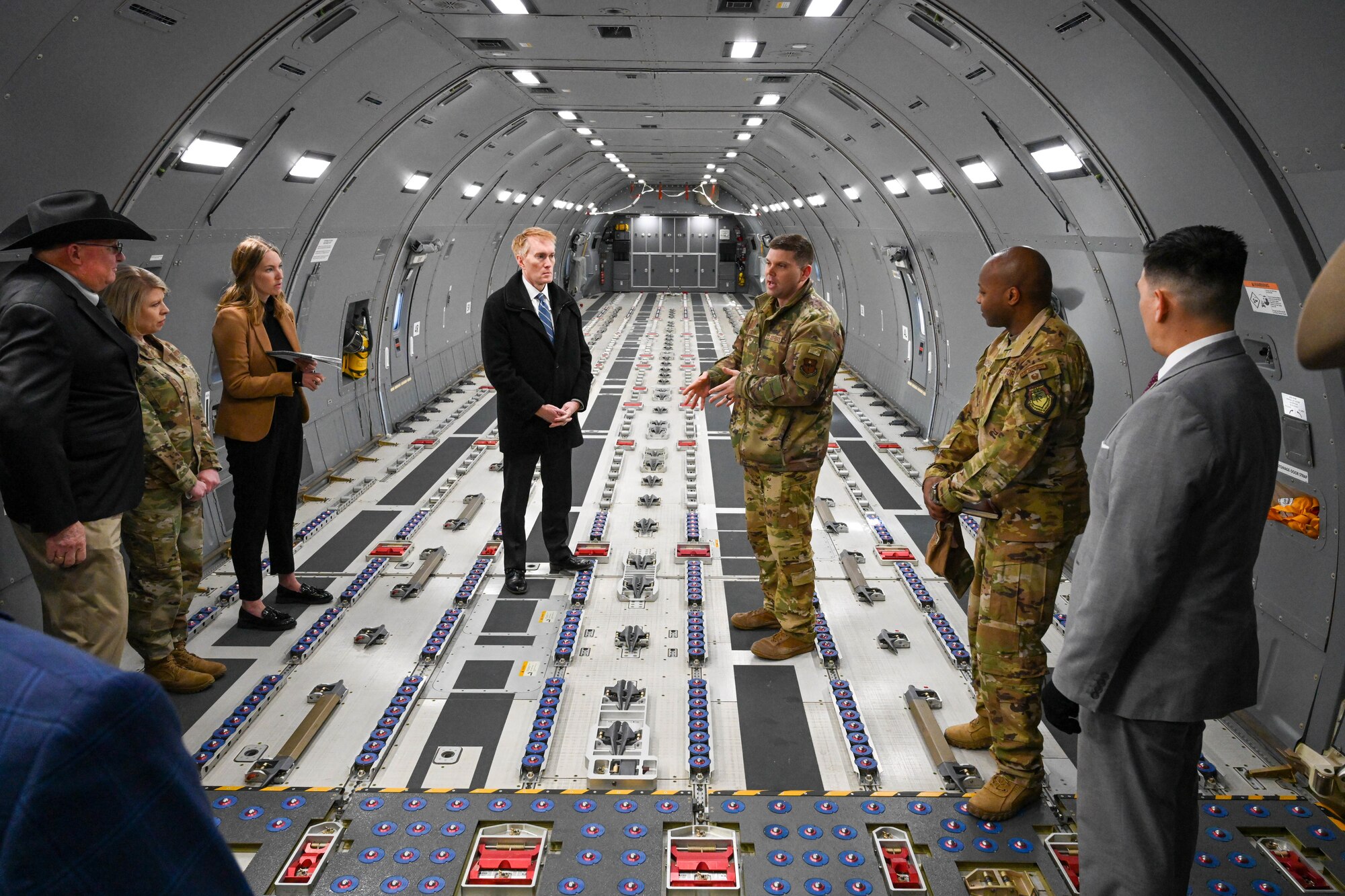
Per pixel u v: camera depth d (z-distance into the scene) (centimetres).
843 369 1494
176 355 443
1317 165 307
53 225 318
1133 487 223
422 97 685
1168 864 246
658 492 796
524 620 538
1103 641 233
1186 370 225
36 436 312
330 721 425
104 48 357
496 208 1327
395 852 324
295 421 516
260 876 309
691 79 732
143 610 423
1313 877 312
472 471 864
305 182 650
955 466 364
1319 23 267
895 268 1042
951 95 577
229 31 413
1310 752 374
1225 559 228
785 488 459
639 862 319
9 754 71
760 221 2738
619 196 2861
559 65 670
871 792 369
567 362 560
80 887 75
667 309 2616
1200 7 305
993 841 332
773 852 327
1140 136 412
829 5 510
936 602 571
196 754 385
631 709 430
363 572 598
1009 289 319
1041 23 403
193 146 475
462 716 432
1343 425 350
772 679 469
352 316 907
